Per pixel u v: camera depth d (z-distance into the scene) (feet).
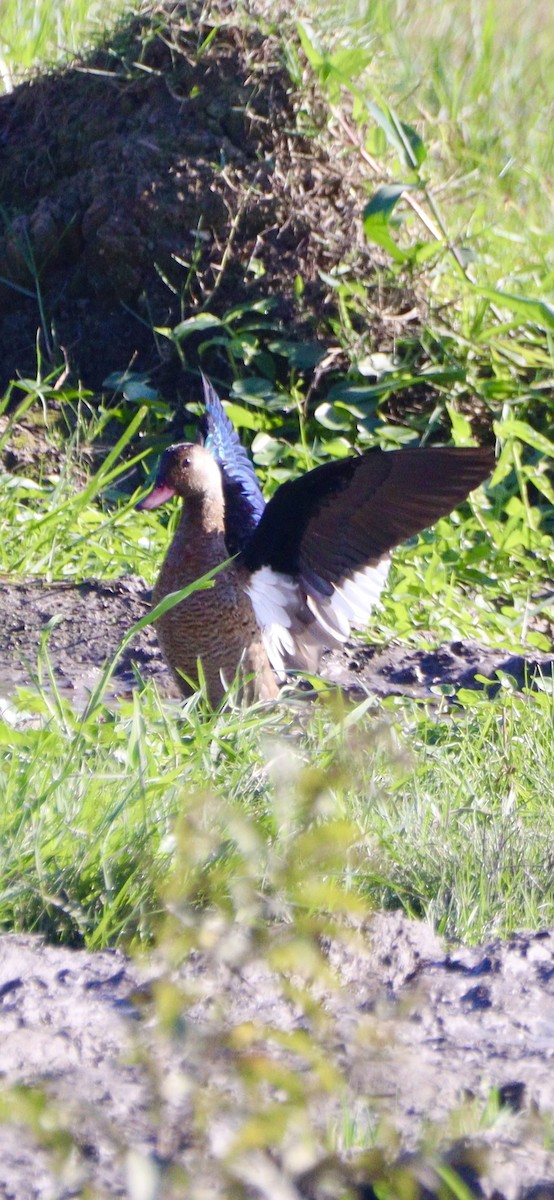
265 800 23.00
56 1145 13.65
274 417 47.52
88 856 21.08
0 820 21.35
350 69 51.16
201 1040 14.70
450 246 49.44
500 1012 18.83
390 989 19.22
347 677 36.55
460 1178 14.55
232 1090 15.67
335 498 31.50
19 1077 16.08
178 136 49.32
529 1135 15.62
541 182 62.69
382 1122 14.76
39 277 49.90
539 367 49.52
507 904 22.57
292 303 48.83
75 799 22.65
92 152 50.08
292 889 16.37
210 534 32.09
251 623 32.35
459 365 49.21
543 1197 14.47
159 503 31.60
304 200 49.34
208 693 32.78
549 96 70.79
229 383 48.67
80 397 45.93
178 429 47.85
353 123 51.85
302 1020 17.65
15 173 51.52
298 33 50.88
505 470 46.06
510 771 27.45
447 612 40.73
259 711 31.07
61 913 20.38
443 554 43.91
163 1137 14.78
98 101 50.60
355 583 32.63
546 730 30.63
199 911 19.01
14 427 45.98
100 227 48.98
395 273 49.78
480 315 49.70
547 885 23.39
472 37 74.23
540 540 45.44
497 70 71.41
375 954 19.83
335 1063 16.85
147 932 19.99
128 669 35.81
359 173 50.65
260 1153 13.97
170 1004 14.67
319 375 48.01
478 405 49.32
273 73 49.83
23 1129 14.78
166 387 48.75
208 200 48.60
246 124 49.37
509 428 46.16
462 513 46.78
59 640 36.70
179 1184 13.16
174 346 48.67
